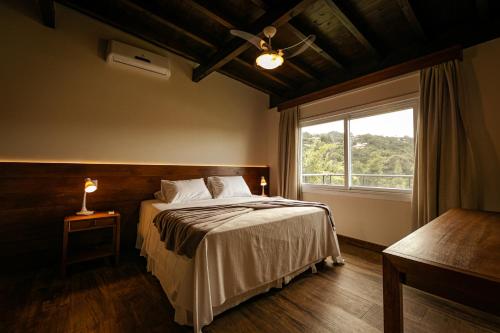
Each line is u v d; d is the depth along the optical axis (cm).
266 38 268
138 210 296
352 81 318
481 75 221
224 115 393
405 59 273
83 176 258
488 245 95
